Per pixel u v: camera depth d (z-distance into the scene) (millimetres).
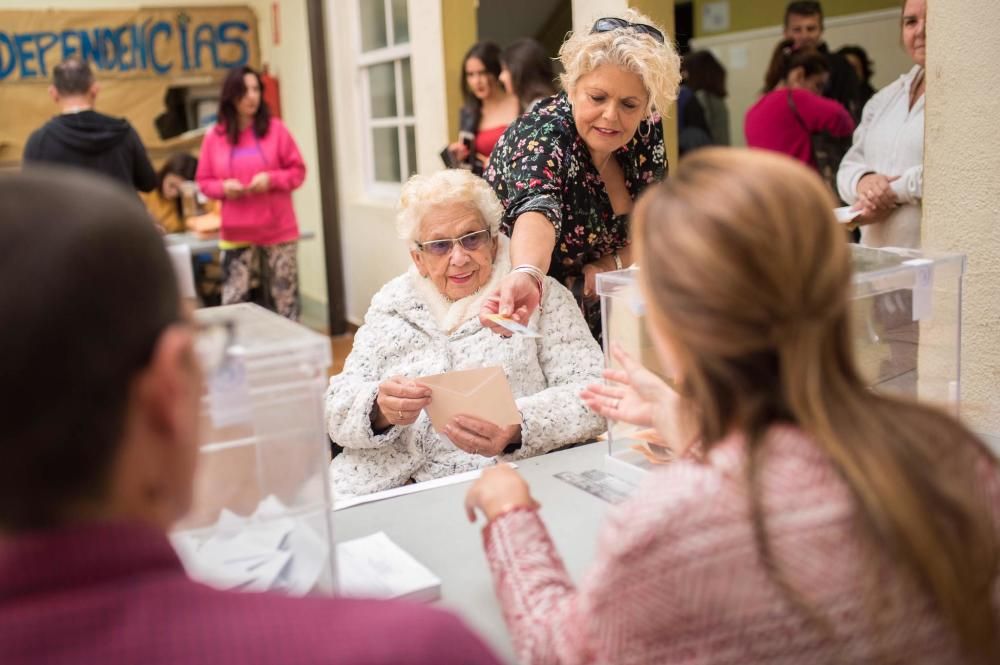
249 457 1186
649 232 848
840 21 6066
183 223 6375
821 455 791
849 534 757
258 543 1233
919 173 2672
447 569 1417
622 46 2094
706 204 808
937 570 747
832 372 809
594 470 1770
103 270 520
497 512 1096
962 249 2088
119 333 521
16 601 501
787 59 4426
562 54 2236
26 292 499
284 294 5895
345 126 6574
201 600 534
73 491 516
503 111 4430
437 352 2104
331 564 1237
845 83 4543
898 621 752
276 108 7504
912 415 832
